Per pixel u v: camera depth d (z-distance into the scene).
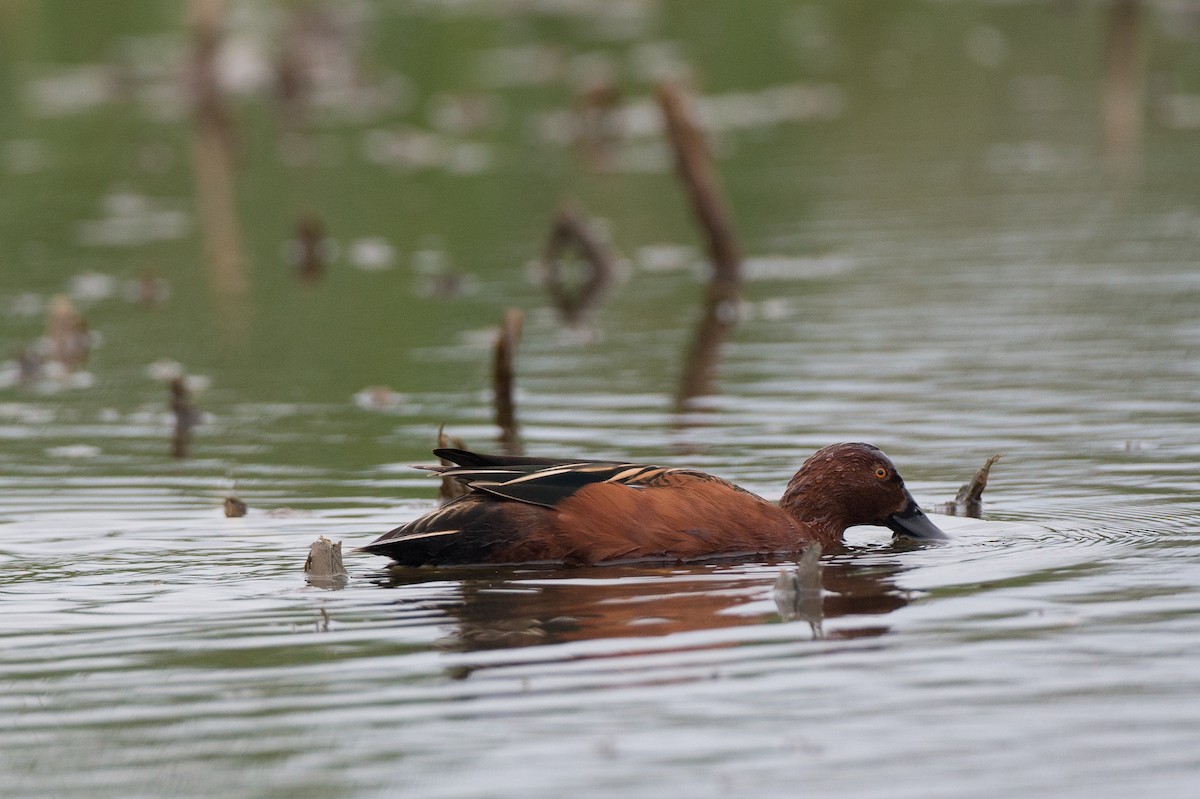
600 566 10.23
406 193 28.00
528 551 10.25
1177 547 10.27
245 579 9.96
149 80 38.03
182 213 26.81
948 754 7.15
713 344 17.70
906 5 46.66
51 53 40.91
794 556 10.48
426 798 6.83
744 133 31.94
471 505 10.31
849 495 10.90
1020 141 30.02
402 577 9.99
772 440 13.62
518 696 7.89
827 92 35.97
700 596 9.50
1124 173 26.81
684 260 22.75
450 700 7.85
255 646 8.69
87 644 8.78
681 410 14.82
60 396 16.27
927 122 32.31
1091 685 7.88
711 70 38.75
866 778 6.93
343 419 14.88
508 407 15.19
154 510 11.76
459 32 43.34
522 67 39.44
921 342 17.28
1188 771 6.93
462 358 17.48
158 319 19.89
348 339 18.55
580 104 32.91
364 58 40.19
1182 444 13.06
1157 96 33.75
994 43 40.94
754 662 8.30
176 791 6.98
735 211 25.52
